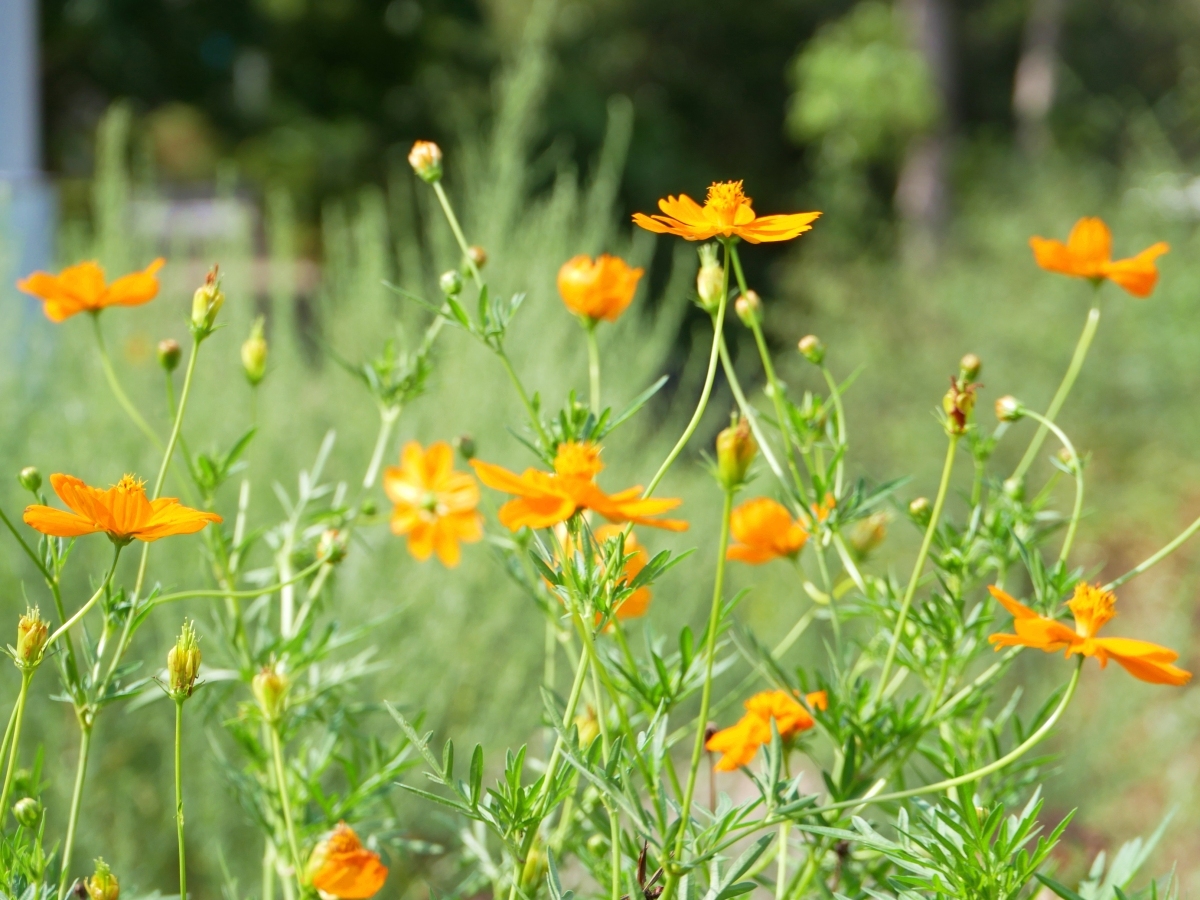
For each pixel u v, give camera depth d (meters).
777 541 1.02
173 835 1.48
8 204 1.94
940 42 7.45
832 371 4.13
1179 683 0.86
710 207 0.88
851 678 0.98
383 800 1.05
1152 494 3.21
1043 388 3.59
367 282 2.18
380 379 1.10
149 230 2.40
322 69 8.77
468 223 2.48
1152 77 8.43
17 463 1.61
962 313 4.05
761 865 0.95
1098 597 0.89
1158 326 3.62
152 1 8.43
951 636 0.96
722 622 0.93
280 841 1.00
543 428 0.95
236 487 1.74
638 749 0.90
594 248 2.48
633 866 0.93
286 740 1.02
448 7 8.81
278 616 1.13
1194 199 4.23
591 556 0.86
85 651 0.90
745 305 1.01
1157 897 0.89
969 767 0.97
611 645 1.05
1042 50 7.93
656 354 2.40
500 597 1.72
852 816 0.87
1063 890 0.85
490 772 1.61
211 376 2.00
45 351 1.86
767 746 0.94
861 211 5.99
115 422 1.74
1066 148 6.96
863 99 6.85
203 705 1.05
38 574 1.55
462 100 8.13
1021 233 4.36
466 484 1.12
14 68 3.05
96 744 1.43
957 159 7.29
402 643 1.54
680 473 2.29
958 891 0.85
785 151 8.70
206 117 9.06
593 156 7.30
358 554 1.63
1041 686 1.92
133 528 0.86
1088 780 1.83
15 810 0.88
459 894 1.01
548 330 2.12
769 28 8.58
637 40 8.49
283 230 2.36
